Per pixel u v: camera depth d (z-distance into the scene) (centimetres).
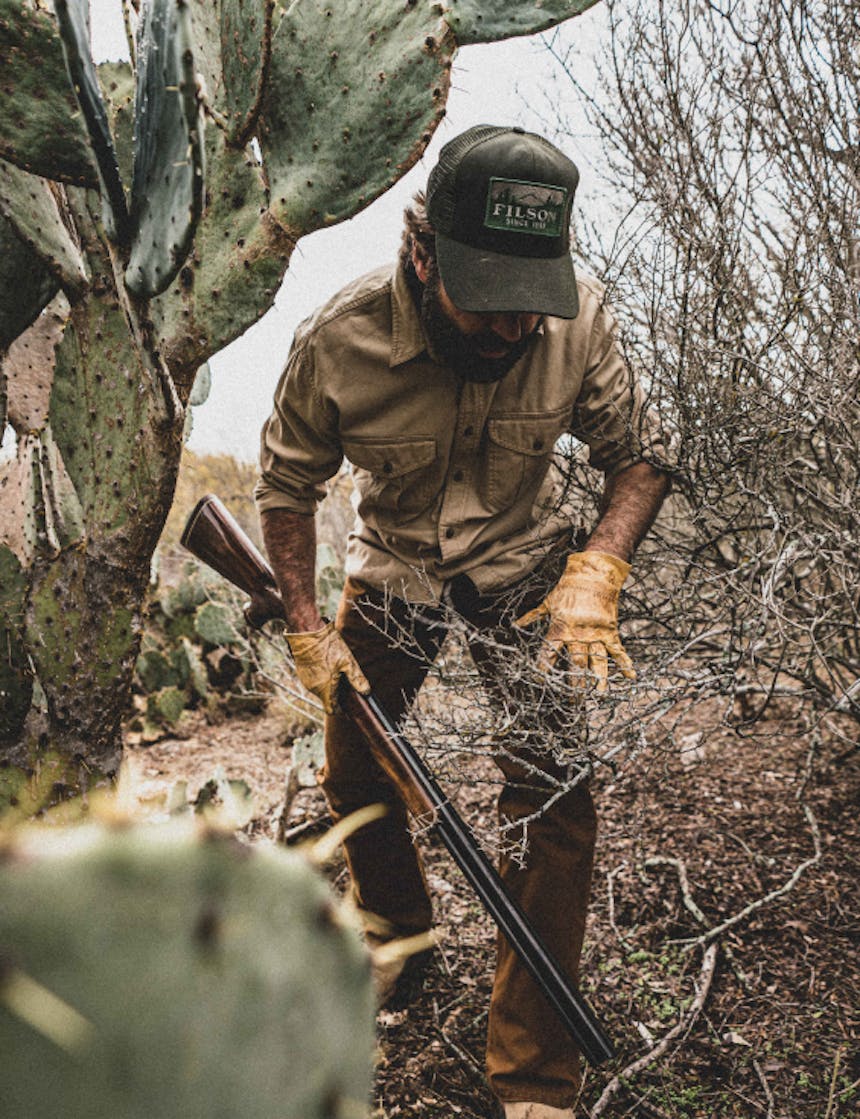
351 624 196
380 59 133
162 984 45
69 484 150
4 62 118
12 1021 43
